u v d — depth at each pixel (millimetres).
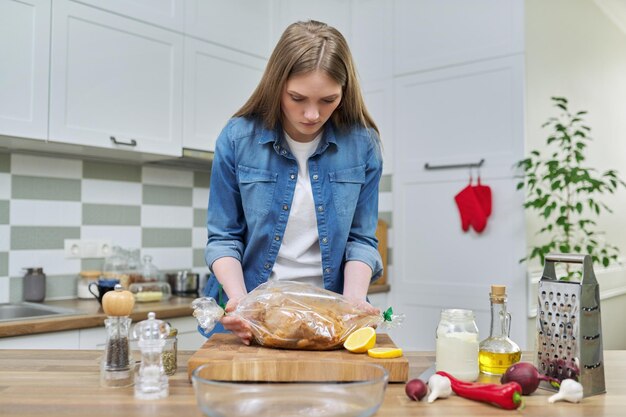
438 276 3154
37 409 828
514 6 2896
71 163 2533
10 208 2348
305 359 955
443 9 3164
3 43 1996
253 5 2861
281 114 1347
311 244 1442
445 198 3137
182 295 2682
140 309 2203
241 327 1111
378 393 765
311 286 1216
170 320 2279
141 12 2383
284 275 1435
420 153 3246
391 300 3352
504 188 2906
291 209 1413
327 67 1180
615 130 4145
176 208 2930
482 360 1096
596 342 964
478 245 2994
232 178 1405
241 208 1451
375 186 1496
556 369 981
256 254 1431
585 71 3656
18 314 2299
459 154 3082
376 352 1028
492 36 2975
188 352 1283
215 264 1361
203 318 1108
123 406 850
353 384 769
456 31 3111
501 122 2928
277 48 1246
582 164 3576
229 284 1304
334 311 1145
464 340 1017
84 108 2205
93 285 2484
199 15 2607
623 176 4266
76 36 2186
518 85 2871
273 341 1086
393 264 3354
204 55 2629
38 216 2428
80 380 1003
